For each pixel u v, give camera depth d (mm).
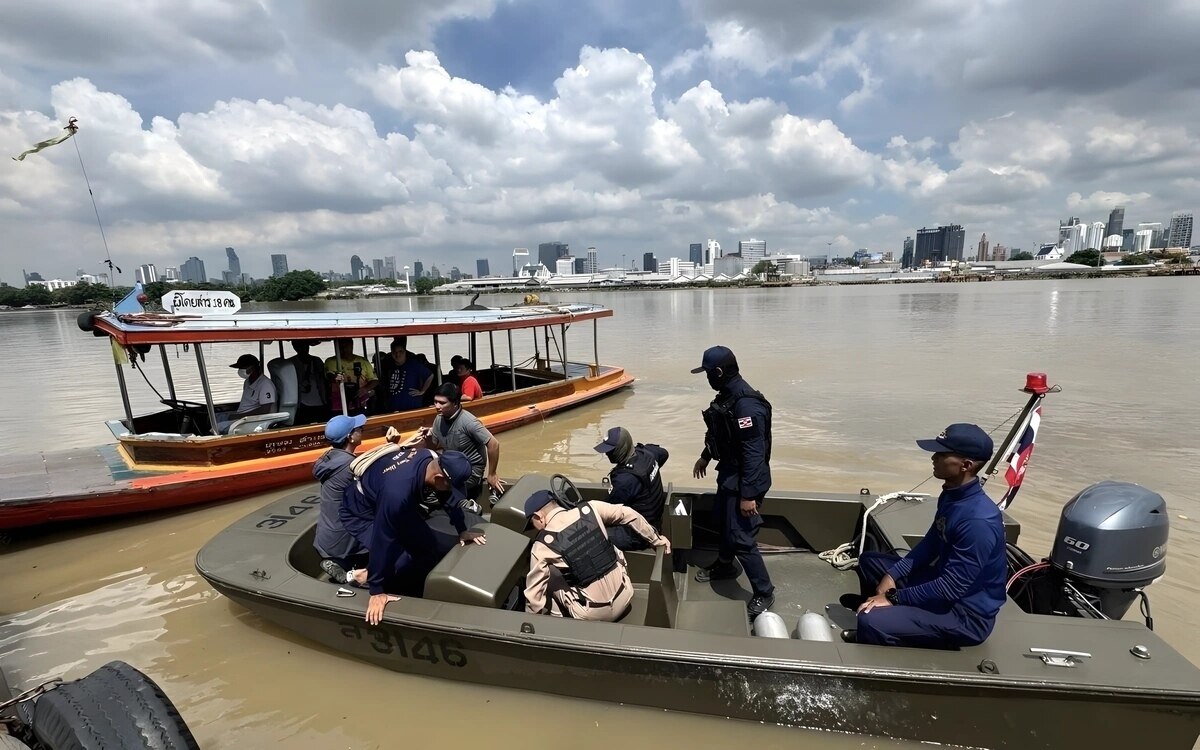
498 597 3465
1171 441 8984
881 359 18344
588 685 3215
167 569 5504
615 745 3184
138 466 6922
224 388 16750
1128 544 3111
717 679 2992
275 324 7375
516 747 3201
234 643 4168
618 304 71375
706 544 5047
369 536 4043
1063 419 10430
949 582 2875
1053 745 2756
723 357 4012
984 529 2814
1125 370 15047
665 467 8414
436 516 4715
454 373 9945
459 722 3359
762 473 3910
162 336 6543
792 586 4391
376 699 3543
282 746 3238
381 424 8219
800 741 3008
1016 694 2697
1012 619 3068
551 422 11148
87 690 2826
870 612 3102
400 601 3455
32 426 12109
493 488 5586
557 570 3580
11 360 23594
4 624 4555
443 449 5637
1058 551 3338
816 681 2879
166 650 4129
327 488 4367
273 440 7324
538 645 3107
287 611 3775
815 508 4746
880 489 7332
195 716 3479
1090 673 2678
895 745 2920
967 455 2855
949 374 15312
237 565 4074
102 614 4684
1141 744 2686
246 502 7152
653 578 3414
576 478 8156
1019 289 74500
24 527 6020
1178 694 2561
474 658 3350
